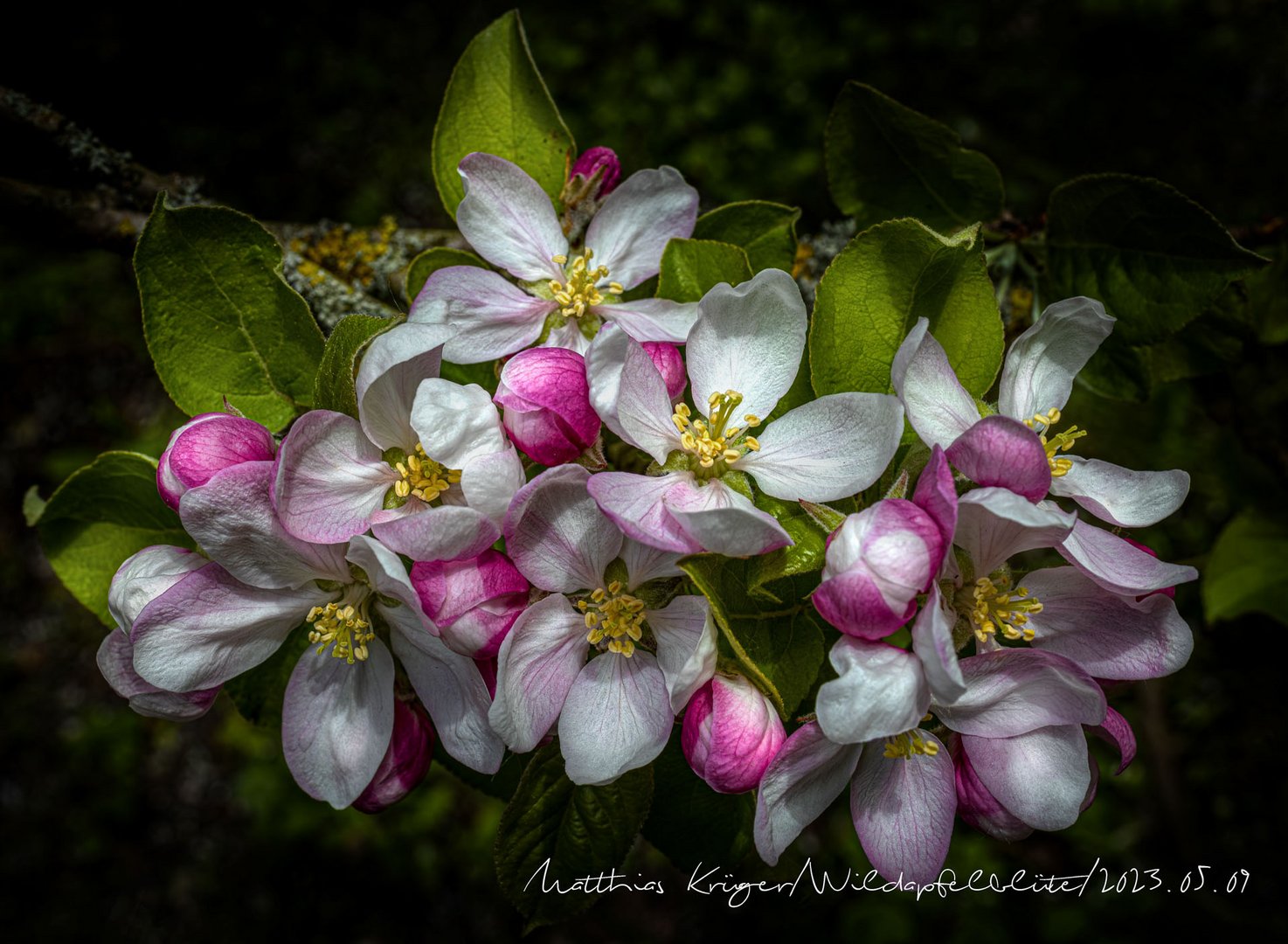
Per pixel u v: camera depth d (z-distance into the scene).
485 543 0.21
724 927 0.73
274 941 0.80
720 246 0.24
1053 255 0.28
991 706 0.22
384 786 0.23
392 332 0.21
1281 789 0.52
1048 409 0.24
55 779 0.86
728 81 0.86
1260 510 0.35
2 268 0.84
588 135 0.87
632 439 0.22
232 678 0.25
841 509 0.23
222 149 0.86
